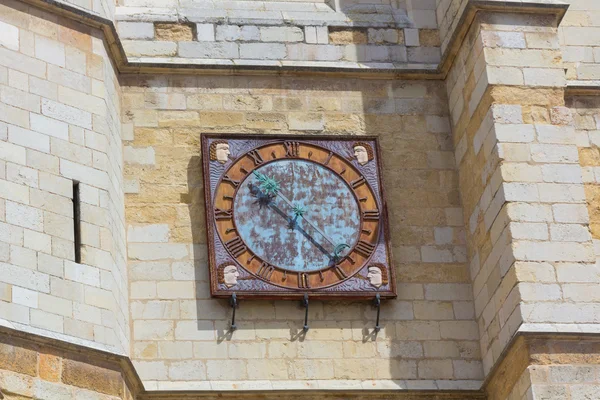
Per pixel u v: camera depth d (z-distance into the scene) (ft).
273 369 120.16
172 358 119.24
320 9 134.62
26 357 107.96
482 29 126.62
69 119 118.52
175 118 127.54
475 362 122.83
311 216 124.98
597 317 117.70
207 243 122.93
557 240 120.16
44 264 112.47
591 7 134.92
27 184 114.21
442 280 125.49
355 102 130.52
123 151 125.80
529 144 123.24
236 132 127.54
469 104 127.85
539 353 115.65
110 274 115.55
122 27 129.80
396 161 129.18
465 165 128.16
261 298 121.60
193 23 130.93
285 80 130.21
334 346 121.70
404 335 122.93
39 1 120.06
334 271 123.44
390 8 135.03
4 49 117.29
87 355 111.04
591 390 114.83
